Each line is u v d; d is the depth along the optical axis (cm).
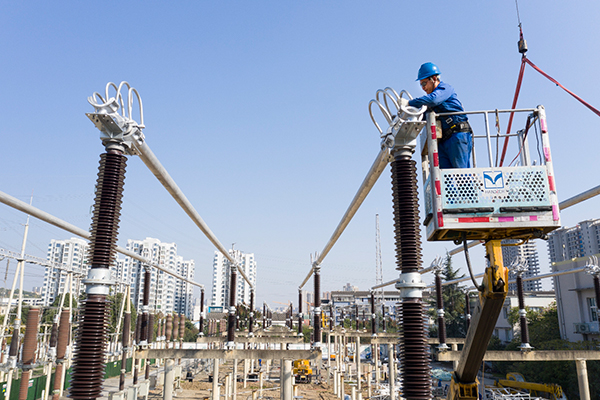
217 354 1903
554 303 4569
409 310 609
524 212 500
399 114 614
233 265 1970
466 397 739
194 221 1170
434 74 658
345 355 4897
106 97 609
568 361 3036
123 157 642
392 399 2620
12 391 2934
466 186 512
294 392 3281
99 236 605
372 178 827
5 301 3331
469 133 611
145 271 2017
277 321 7575
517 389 2997
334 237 1441
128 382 4356
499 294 593
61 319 2741
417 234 629
